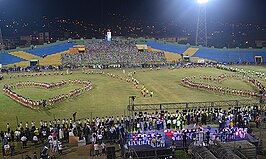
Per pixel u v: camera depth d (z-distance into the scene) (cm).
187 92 5569
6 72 8275
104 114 4200
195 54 10662
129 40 11375
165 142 3077
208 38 15712
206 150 2677
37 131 3291
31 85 6347
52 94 5506
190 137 3156
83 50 10219
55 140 3092
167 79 7019
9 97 5331
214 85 6212
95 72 8181
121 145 3039
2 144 3238
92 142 3122
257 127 3581
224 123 3362
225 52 10650
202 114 3603
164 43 11400
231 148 2744
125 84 6419
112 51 10350
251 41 14688
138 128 3350
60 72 8225
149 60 10062
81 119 3994
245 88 5903
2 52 9706
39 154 2970
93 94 5472
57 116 4162
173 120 3469
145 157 2870
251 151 2766
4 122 3947
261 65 9650
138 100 4962
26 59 9525
